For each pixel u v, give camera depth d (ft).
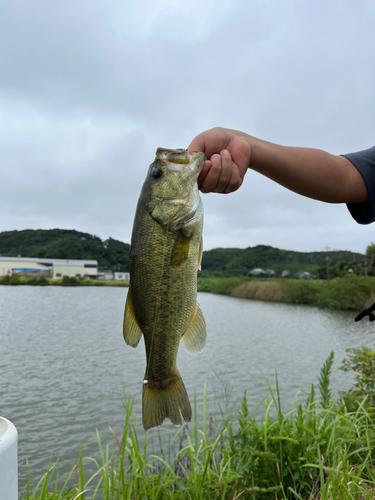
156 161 6.38
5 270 317.63
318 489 10.90
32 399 28.53
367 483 10.73
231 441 12.28
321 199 6.41
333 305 101.86
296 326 67.77
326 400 14.24
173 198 6.29
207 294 173.37
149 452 17.92
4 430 4.24
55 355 43.73
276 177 6.21
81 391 30.48
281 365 38.55
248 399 27.02
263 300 136.46
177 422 6.36
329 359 14.55
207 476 11.13
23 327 66.13
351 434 12.28
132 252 6.44
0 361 40.63
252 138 6.22
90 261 350.02
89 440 21.72
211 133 6.08
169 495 10.25
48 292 183.01
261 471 11.18
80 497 9.45
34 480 17.44
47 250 398.83
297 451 11.16
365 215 6.69
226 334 59.21
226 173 5.65
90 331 62.49
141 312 6.43
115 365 39.04
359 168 6.34
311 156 6.13
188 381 32.63
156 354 6.43
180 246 6.39
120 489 10.46
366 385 17.12
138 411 25.88
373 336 56.70
